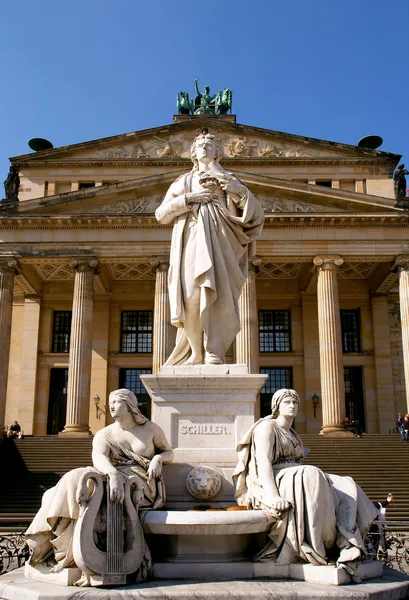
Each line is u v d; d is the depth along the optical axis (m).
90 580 4.96
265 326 53.41
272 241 44.78
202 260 7.11
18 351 51.62
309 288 51.88
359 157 54.19
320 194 45.31
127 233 45.03
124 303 53.28
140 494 5.44
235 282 7.36
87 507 5.12
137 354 52.03
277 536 5.39
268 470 5.65
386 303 52.72
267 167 53.94
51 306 52.75
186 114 62.78
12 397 50.66
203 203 7.38
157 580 5.24
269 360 51.97
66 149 54.72
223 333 7.19
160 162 53.75
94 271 45.34
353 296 53.22
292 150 54.69
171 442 6.49
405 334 42.97
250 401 6.61
